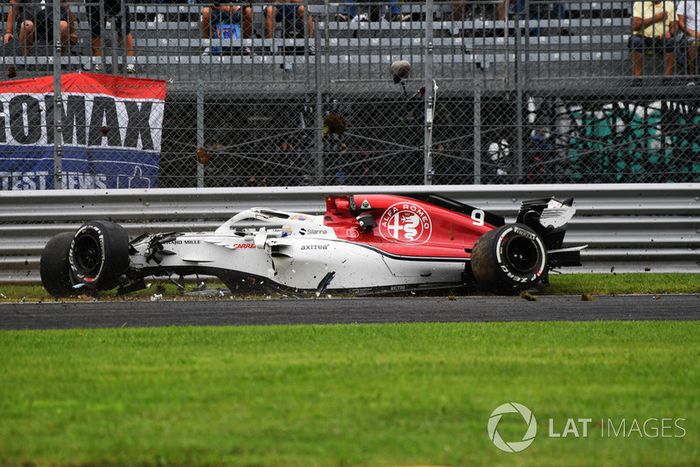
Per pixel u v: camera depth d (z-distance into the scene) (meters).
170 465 11.58
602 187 40.91
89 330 23.61
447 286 34.28
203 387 15.95
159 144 43.03
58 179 41.41
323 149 42.94
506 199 41.12
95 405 14.69
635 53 44.00
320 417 13.81
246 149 43.28
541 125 41.06
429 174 40.88
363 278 33.84
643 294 34.47
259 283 34.56
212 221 41.69
